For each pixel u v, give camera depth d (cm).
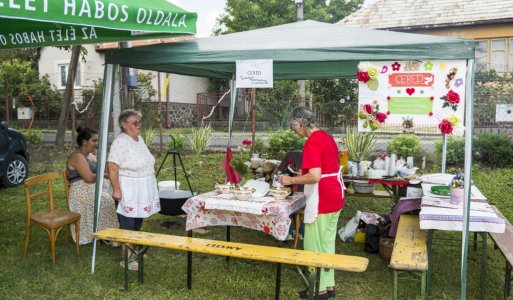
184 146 1248
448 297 411
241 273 465
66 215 496
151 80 2002
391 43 379
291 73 668
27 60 2494
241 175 514
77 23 313
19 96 2078
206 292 419
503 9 1577
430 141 1173
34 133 1474
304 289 425
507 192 816
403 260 369
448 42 362
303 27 531
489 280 452
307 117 376
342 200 393
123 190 451
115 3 337
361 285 441
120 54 452
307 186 390
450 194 462
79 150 528
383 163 596
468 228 372
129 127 458
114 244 538
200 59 427
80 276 454
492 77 1361
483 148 995
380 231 530
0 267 475
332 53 392
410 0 1772
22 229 614
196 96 2292
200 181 935
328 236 389
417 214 514
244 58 414
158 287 429
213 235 598
